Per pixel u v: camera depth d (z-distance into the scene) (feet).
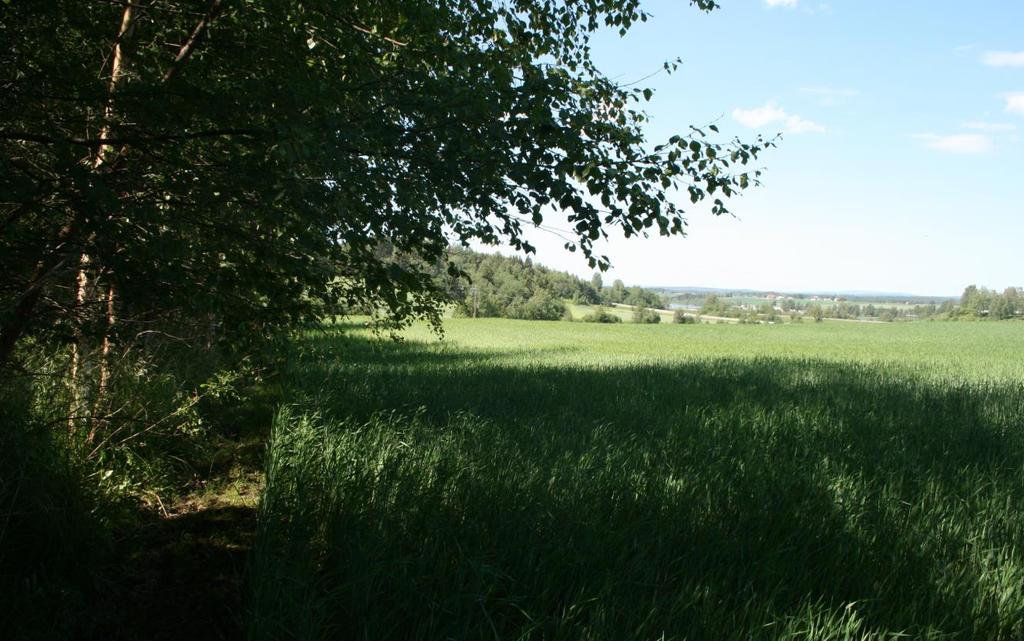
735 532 12.59
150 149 10.98
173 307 11.39
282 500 13.66
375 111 10.91
